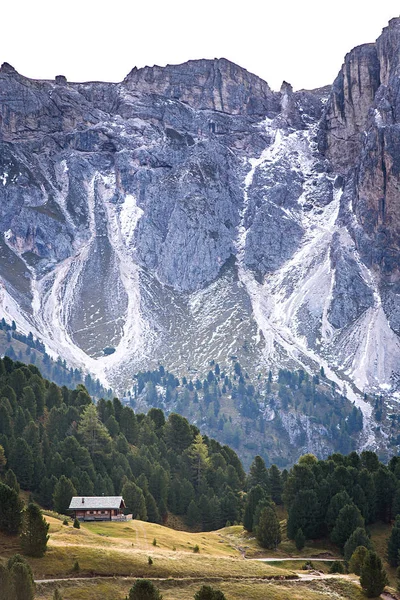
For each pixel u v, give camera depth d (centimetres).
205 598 18175
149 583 18412
